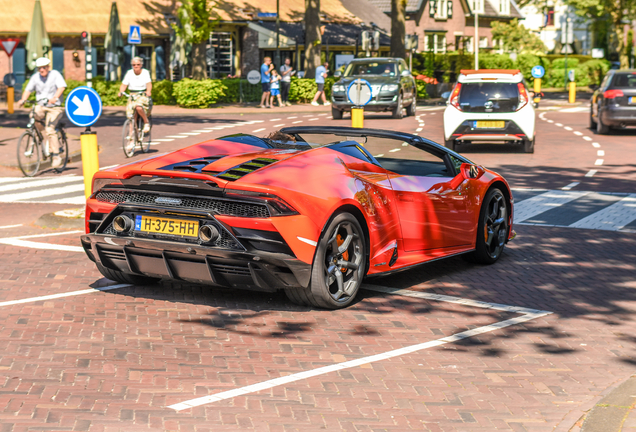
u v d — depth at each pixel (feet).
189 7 114.52
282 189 18.06
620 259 26.22
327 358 16.22
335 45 153.38
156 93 113.09
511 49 208.74
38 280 22.71
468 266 25.39
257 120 87.92
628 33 211.00
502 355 16.63
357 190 19.92
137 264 19.53
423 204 22.34
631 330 18.56
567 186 42.83
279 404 13.69
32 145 48.29
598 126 71.00
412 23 196.34
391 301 20.92
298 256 18.22
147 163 20.10
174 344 16.92
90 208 19.98
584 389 14.70
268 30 150.10
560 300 21.20
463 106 55.88
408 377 15.19
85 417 12.92
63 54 127.75
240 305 20.08
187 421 12.86
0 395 13.83
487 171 25.95
